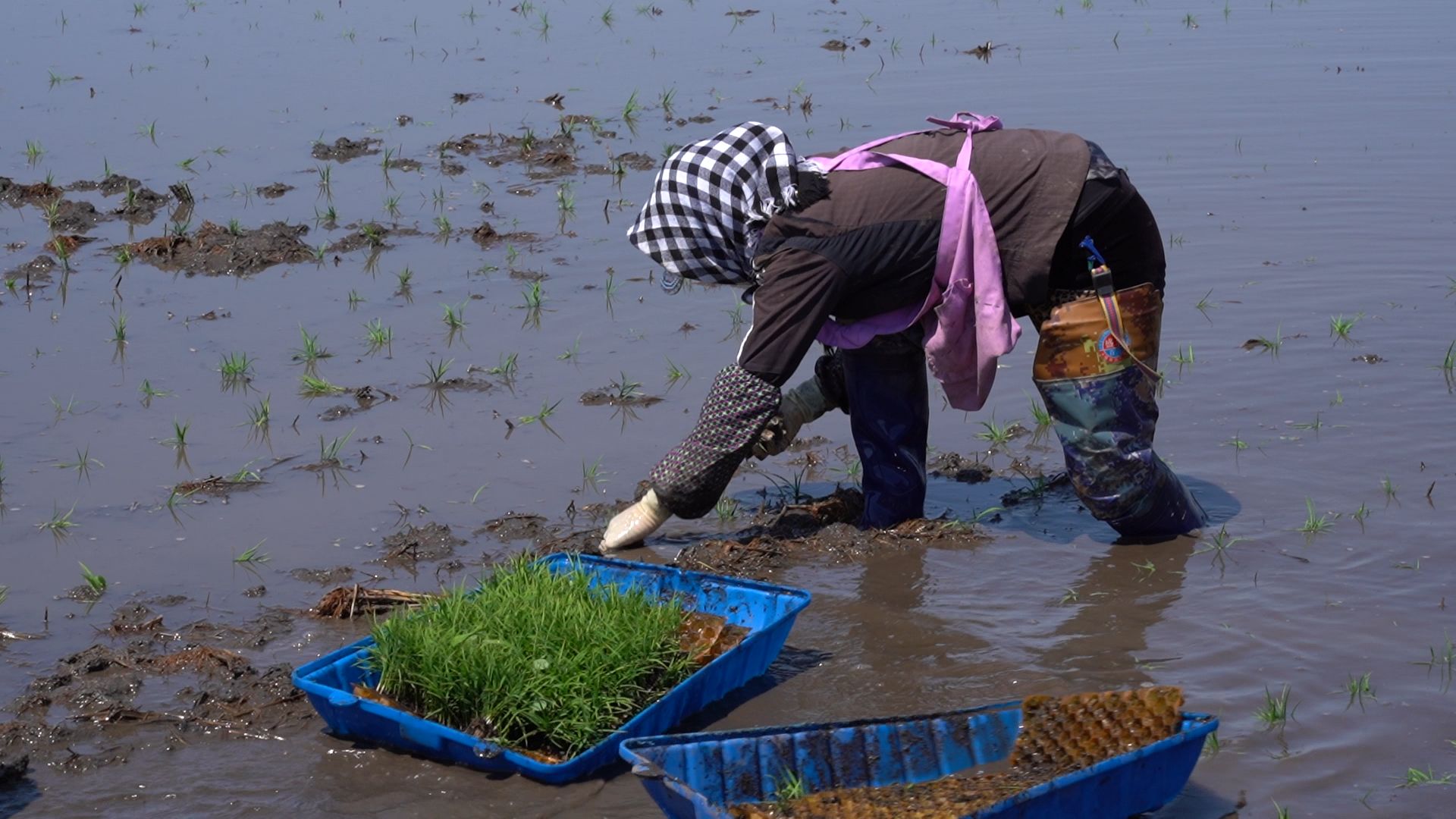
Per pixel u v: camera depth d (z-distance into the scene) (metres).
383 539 5.79
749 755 3.92
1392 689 4.55
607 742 4.18
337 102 12.84
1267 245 9.03
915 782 4.04
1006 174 5.29
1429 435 6.46
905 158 5.35
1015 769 4.06
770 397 5.39
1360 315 7.90
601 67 13.95
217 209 10.14
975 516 6.01
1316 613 5.05
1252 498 5.99
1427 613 5.02
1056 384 5.50
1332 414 6.74
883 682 4.77
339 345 7.88
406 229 9.74
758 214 5.41
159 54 14.70
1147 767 3.81
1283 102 12.18
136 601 5.34
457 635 4.37
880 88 12.82
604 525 5.88
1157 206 9.79
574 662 4.32
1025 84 12.88
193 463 6.51
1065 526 5.91
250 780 4.25
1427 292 8.20
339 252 9.35
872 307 5.45
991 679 4.75
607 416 6.96
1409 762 4.18
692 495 5.52
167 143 11.68
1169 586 5.32
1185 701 4.53
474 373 7.48
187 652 4.90
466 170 10.98
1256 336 7.70
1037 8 16.64
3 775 4.25
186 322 8.25
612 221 9.86
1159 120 11.73
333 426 6.89
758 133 5.46
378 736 4.39
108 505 6.11
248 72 13.94
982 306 5.31
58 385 7.37
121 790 4.22
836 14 16.38
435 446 6.66
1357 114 11.80
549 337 7.96
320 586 5.45
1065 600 5.27
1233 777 4.12
